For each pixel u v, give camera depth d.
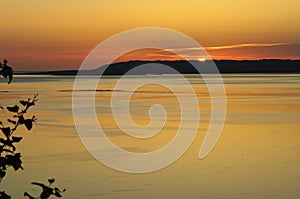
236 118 45.47
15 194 18.91
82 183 20.97
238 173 23.12
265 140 32.72
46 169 23.28
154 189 20.42
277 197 19.14
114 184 21.03
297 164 24.89
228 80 176.00
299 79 181.88
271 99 69.88
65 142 31.31
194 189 20.42
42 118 44.72
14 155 4.11
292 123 41.41
